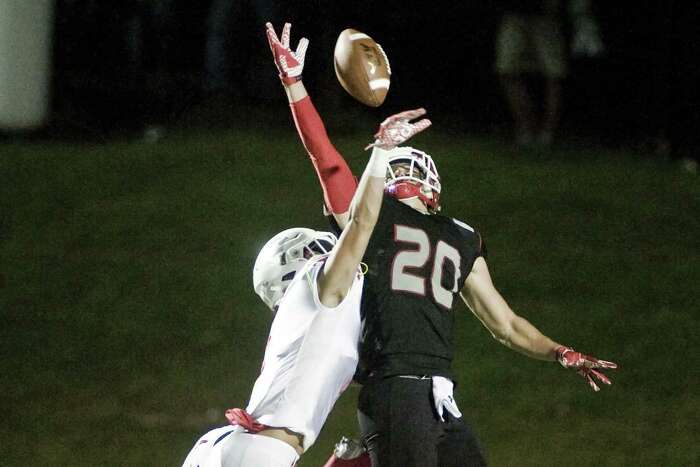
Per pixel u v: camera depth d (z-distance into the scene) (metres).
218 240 39.72
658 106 56.94
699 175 47.81
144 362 32.84
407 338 16.81
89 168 44.75
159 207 41.81
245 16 54.44
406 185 17.88
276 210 41.69
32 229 40.19
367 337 16.91
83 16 55.44
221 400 30.86
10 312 35.31
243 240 39.72
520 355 33.31
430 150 48.34
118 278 37.34
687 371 32.69
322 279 15.72
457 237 17.75
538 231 40.84
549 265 38.62
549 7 50.28
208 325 34.84
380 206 16.05
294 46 54.41
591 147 51.88
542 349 18.09
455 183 44.25
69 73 55.31
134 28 55.91
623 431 29.39
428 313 17.00
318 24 54.22
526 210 42.31
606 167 47.84
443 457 16.88
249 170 44.94
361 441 17.61
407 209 17.58
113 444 28.27
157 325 34.81
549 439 28.84
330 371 16.47
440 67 59.50
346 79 16.67
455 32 60.31
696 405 30.86
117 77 55.72
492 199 43.03
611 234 41.03
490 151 49.12
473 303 18.30
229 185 43.56
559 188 44.50
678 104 56.91
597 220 42.00
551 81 50.81
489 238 40.12
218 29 54.34
